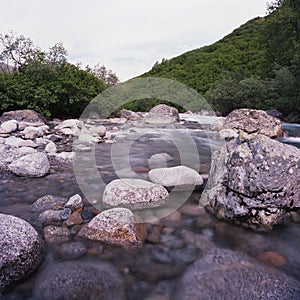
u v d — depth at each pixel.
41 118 11.39
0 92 11.46
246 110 9.02
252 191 2.26
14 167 3.73
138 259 1.83
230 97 16.34
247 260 1.83
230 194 2.45
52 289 1.53
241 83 16.31
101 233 2.01
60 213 2.45
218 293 1.52
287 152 2.33
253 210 2.27
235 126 8.88
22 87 11.77
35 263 1.68
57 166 4.38
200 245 2.02
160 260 1.83
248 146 2.46
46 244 1.96
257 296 1.49
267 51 20.75
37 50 14.50
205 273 1.70
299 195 2.35
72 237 2.06
